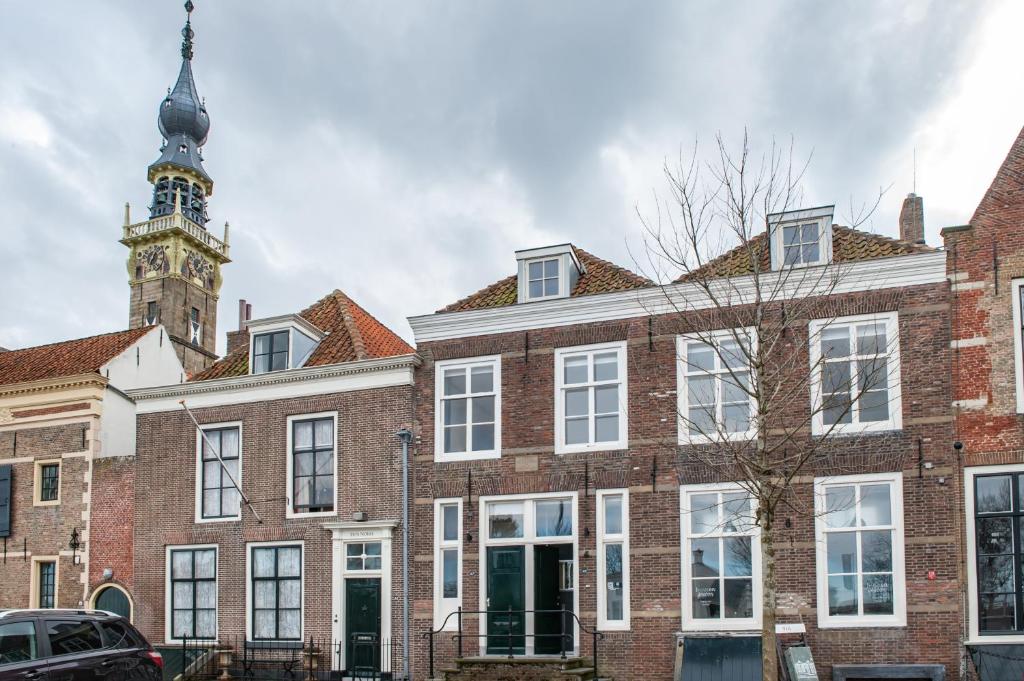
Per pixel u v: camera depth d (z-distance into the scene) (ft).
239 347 85.15
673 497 59.88
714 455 58.90
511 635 59.16
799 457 51.31
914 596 54.13
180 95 223.30
